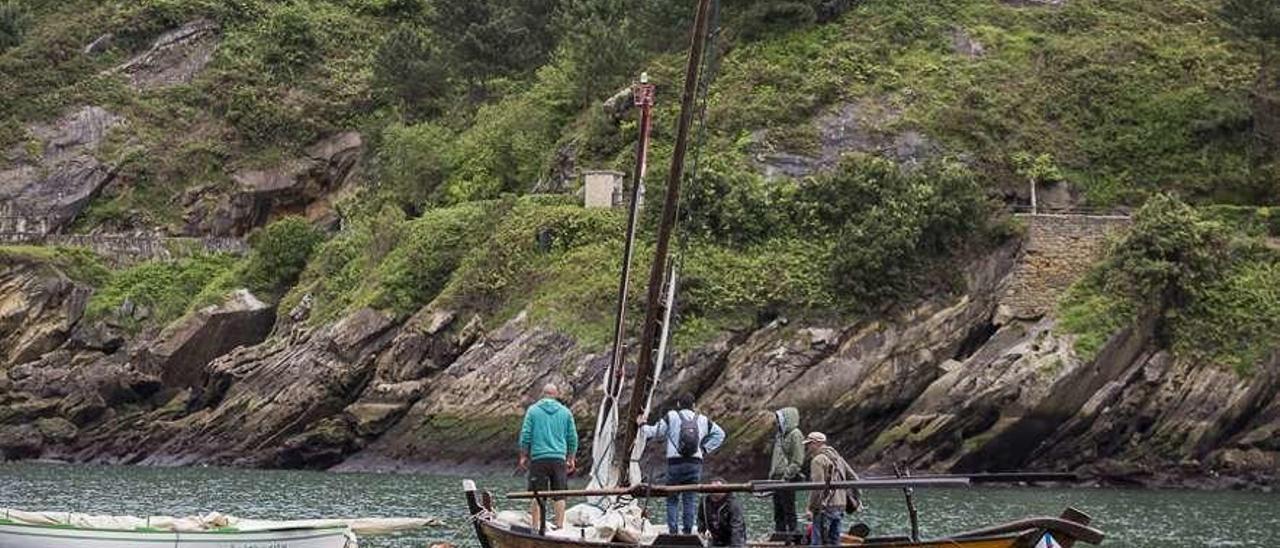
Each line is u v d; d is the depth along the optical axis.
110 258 139.62
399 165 139.38
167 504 70.94
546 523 40.41
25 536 40.97
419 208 137.25
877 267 104.19
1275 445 98.88
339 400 112.94
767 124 123.12
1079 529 33.34
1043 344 100.31
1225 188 120.31
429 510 67.38
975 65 128.62
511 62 149.00
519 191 134.12
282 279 129.88
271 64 167.88
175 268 137.88
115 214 156.50
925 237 106.06
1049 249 106.88
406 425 108.56
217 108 163.62
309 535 42.66
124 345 130.75
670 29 137.75
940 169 110.44
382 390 109.88
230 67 167.00
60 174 157.12
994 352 101.69
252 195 157.50
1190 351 101.38
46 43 167.50
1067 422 99.31
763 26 133.75
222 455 113.12
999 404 98.88
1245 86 125.06
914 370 102.94
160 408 120.94
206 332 125.06
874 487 34.53
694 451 37.31
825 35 131.75
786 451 36.97
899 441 100.25
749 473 101.31
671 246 110.88
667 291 46.28
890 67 128.12
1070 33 133.88
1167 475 98.31
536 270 112.25
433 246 117.44
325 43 170.62
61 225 155.62
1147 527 65.50
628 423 45.69
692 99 45.84
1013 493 89.44
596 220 114.56
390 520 44.38
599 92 135.88
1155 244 102.75
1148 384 100.81
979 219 107.06
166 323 131.88
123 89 164.62
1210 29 133.50
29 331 130.38
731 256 109.31
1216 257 103.62
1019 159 120.94
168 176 159.00
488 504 40.31
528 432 40.06
